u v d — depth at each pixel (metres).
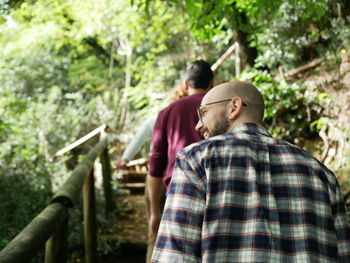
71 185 2.86
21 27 8.37
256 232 1.18
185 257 1.19
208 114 1.42
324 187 1.30
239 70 5.99
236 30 5.87
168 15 8.56
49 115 8.47
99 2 8.29
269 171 1.27
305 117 5.71
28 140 7.05
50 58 11.57
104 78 11.94
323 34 5.54
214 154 1.27
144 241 4.54
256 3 3.95
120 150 9.85
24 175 5.19
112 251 4.40
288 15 5.64
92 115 10.10
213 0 3.78
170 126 2.40
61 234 2.54
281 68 5.85
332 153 5.28
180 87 2.67
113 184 6.63
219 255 1.18
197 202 1.22
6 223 4.02
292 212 1.24
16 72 10.70
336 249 1.26
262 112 1.42
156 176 2.54
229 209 1.21
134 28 9.38
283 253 1.19
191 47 9.65
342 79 5.36
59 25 8.80
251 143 1.31
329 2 5.42
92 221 4.09
